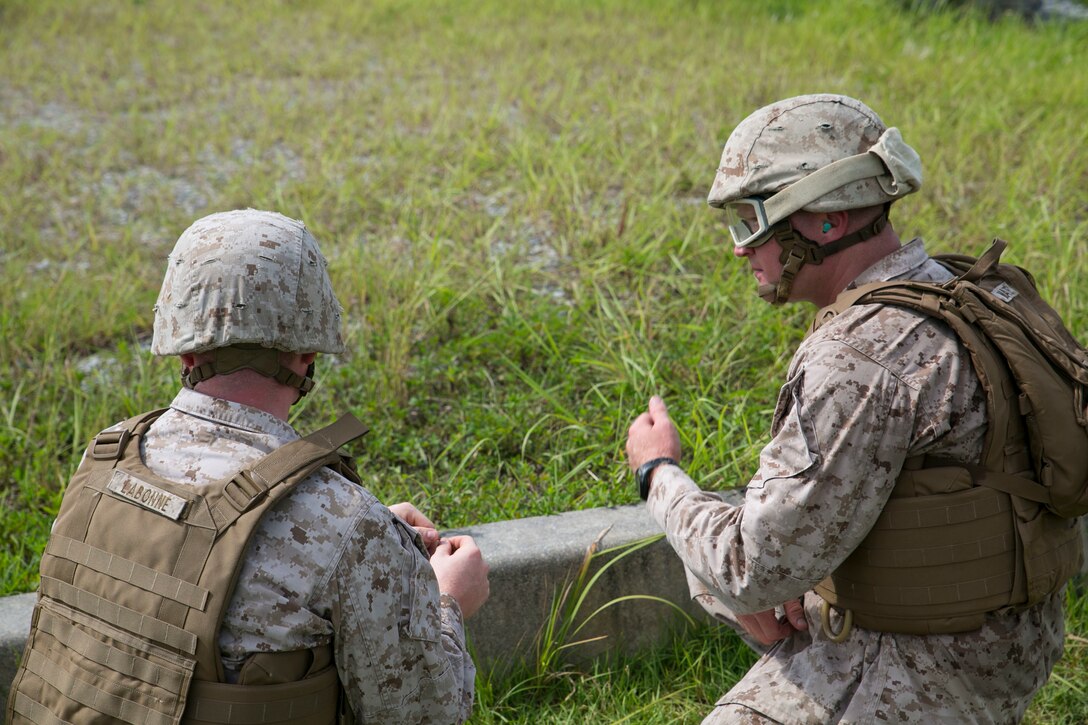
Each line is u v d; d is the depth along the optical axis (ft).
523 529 9.02
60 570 4.82
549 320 13.08
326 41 31.48
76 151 21.25
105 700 4.58
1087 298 13.44
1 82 26.91
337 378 12.39
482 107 22.61
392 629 4.71
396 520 4.88
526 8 34.50
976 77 24.53
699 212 16.14
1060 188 17.15
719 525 5.57
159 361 12.85
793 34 29.73
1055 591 5.53
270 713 4.50
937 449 5.25
